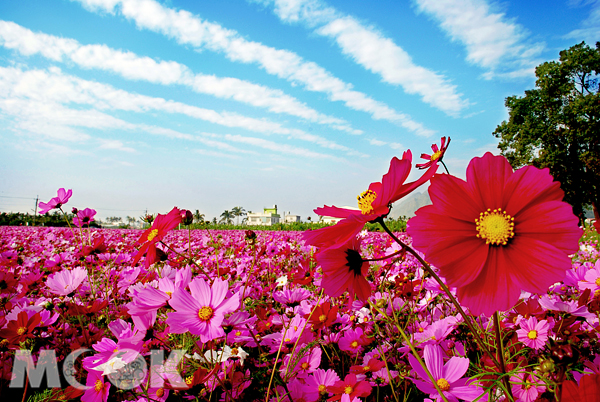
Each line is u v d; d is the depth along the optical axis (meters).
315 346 1.56
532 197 0.60
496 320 0.69
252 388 1.38
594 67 23.77
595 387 0.59
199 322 0.97
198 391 0.97
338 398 1.13
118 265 3.16
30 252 4.98
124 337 1.12
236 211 86.94
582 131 23.09
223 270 2.73
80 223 3.45
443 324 1.44
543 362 0.69
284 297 1.87
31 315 1.61
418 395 1.29
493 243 0.61
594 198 22.59
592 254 3.71
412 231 0.65
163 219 1.35
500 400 0.90
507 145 26.41
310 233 0.78
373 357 1.46
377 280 2.30
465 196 0.64
